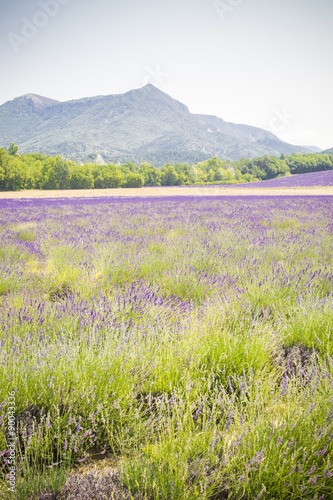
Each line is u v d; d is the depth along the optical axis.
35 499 1.16
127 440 1.44
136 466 1.24
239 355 1.97
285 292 2.93
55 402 1.57
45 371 1.68
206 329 2.22
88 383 1.66
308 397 1.47
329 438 1.25
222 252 4.51
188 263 3.87
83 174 75.75
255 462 1.19
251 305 2.71
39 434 1.36
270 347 2.06
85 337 2.07
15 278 3.57
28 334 2.07
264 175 114.12
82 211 12.05
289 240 5.30
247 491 1.18
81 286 3.38
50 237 5.89
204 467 1.20
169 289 3.35
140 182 79.81
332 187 41.91
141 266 4.02
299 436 1.30
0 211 12.47
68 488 1.22
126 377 1.72
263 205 14.06
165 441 1.32
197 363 1.90
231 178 107.19
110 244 4.72
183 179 101.31
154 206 14.34
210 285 3.31
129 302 2.68
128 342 2.04
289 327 2.29
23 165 67.25
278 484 1.16
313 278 3.18
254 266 3.71
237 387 1.78
